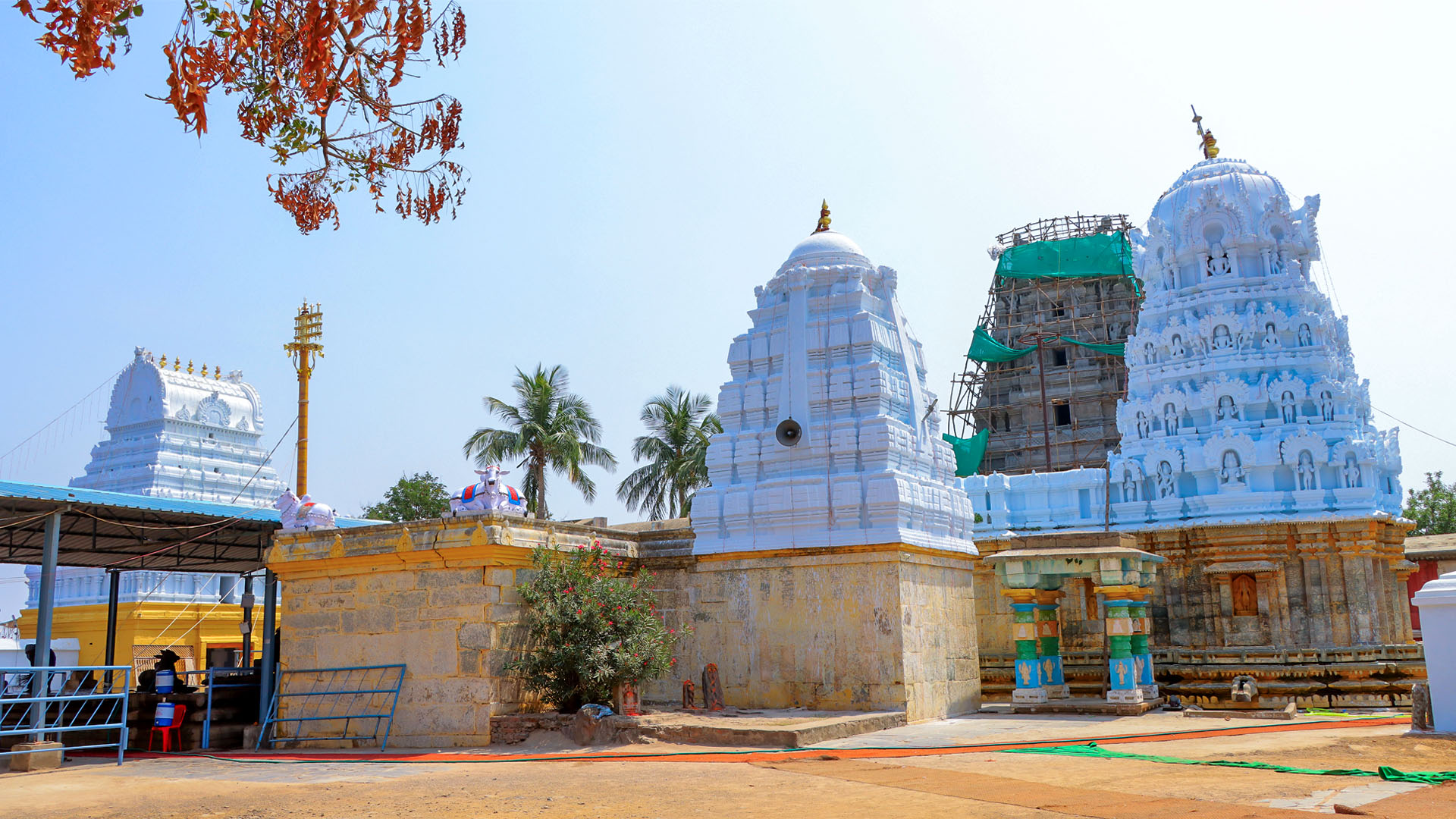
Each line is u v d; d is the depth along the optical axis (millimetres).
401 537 19547
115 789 14016
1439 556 40031
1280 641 28219
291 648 20812
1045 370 53219
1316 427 30469
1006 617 28891
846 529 21203
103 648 42750
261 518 22000
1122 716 21891
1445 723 16219
